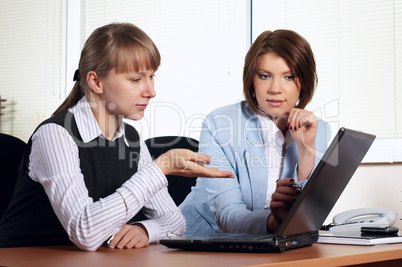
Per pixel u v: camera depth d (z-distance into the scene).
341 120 2.60
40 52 3.58
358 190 2.49
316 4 2.68
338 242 1.24
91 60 1.30
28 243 1.33
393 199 2.44
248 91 1.79
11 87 3.66
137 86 1.30
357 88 2.58
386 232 1.34
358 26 2.59
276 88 1.70
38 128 1.30
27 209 1.35
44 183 1.24
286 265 0.85
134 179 1.17
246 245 1.02
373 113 2.55
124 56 1.26
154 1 3.18
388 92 2.53
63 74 3.51
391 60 2.53
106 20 3.34
